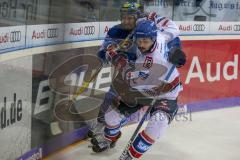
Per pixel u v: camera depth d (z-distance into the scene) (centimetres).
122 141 437
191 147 429
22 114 325
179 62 346
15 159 318
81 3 400
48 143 373
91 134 411
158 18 365
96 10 429
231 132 483
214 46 578
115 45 375
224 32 588
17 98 315
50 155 378
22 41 312
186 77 547
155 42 336
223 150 424
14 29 298
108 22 448
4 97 295
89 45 420
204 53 568
